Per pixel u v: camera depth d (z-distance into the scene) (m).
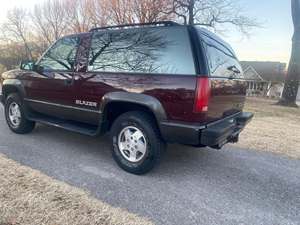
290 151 4.51
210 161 3.87
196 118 2.69
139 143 3.18
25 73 4.41
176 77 2.77
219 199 2.74
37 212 2.26
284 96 12.88
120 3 16.36
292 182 3.25
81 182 2.93
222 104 3.20
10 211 2.26
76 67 3.69
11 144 4.14
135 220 2.26
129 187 2.89
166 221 2.29
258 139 5.18
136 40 3.18
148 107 2.95
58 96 3.94
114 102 3.25
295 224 2.37
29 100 4.39
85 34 3.69
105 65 3.40
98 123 3.51
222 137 2.90
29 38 25.97
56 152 3.89
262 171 3.57
